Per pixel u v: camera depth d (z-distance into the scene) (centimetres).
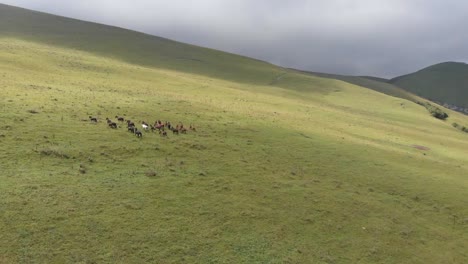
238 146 4247
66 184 2772
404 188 4081
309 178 3803
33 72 6350
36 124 3681
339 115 8231
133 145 3647
